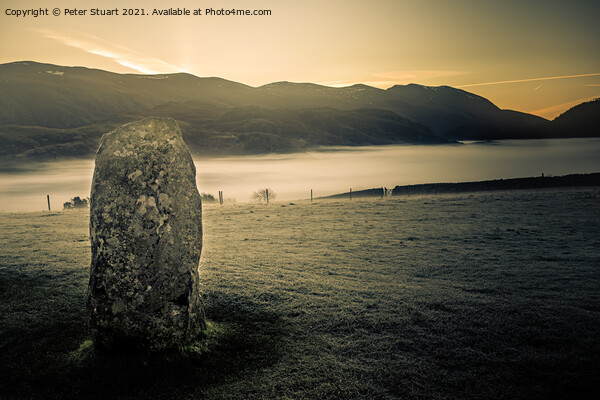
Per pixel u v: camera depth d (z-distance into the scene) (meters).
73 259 15.21
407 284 12.44
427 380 7.17
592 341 8.27
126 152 8.07
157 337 7.64
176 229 7.97
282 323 9.70
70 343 8.65
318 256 16.25
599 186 54.03
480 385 6.96
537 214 26.56
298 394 6.91
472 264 14.65
